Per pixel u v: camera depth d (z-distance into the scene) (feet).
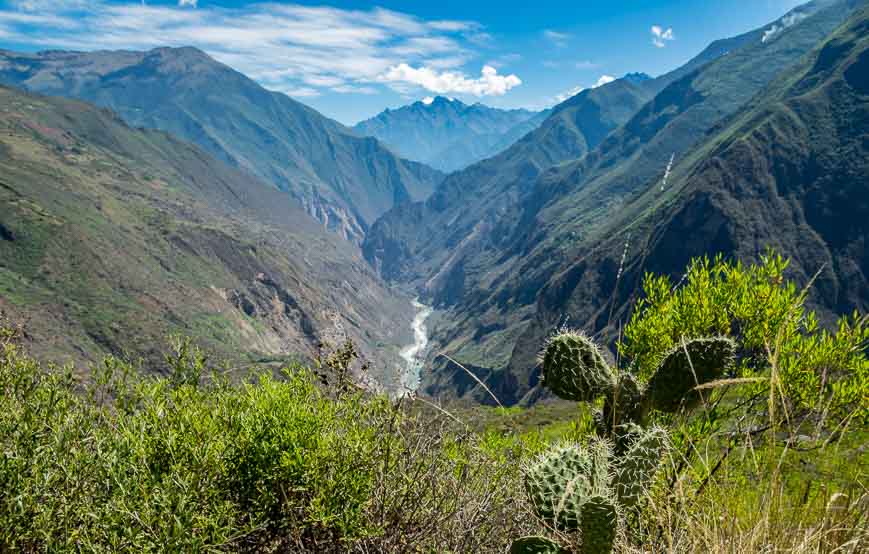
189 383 9.89
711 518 8.34
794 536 7.70
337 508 8.84
